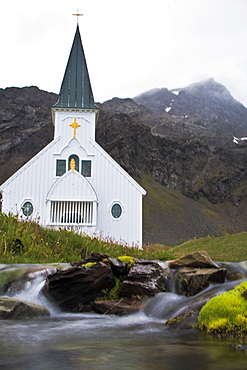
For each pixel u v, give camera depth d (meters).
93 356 6.16
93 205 37.38
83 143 40.47
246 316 7.62
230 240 32.47
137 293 10.94
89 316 10.02
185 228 162.50
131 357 6.11
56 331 8.06
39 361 5.88
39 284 11.31
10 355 6.22
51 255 16.12
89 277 11.00
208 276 11.38
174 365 5.65
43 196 38.47
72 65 46.38
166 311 9.86
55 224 36.19
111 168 39.72
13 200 37.97
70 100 43.50
